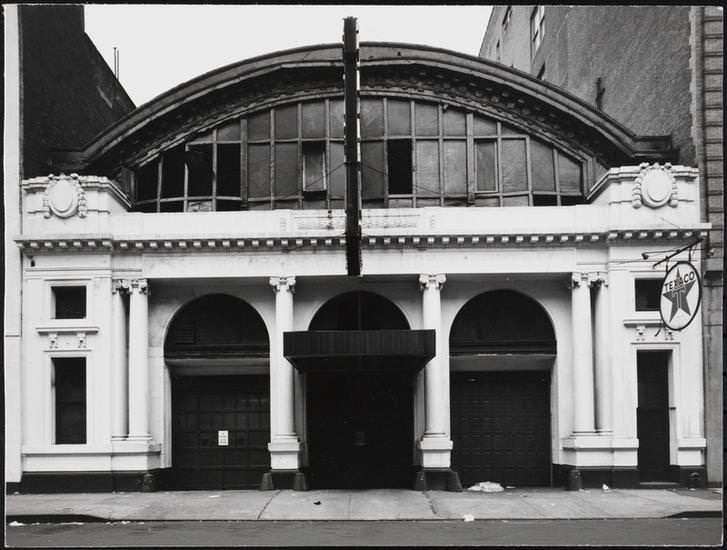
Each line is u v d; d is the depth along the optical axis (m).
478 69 18.97
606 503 14.84
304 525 13.01
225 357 18.36
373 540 11.16
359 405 18.36
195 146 19.31
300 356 15.74
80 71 22.47
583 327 17.48
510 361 18.61
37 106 18.95
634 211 17.28
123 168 19.28
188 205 19.05
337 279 18.02
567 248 17.59
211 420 18.62
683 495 15.79
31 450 17.06
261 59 18.98
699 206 17.31
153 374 18.17
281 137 19.22
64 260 17.61
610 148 18.95
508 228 17.33
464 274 17.59
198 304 18.83
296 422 18.00
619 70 22.86
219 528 12.70
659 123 19.75
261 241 17.41
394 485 18.05
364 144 19.09
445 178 19.02
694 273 15.82
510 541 10.98
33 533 12.38
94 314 17.48
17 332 17.42
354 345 15.63
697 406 17.03
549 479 18.27
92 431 17.20
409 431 18.25
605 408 17.25
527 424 18.52
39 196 17.61
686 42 18.14
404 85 19.22
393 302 18.41
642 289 17.75
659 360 17.80
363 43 19.09
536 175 19.14
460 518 13.51
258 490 17.69
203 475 18.41
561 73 29.52
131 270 17.73
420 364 17.14
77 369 17.89
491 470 18.34
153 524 13.28
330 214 17.75
